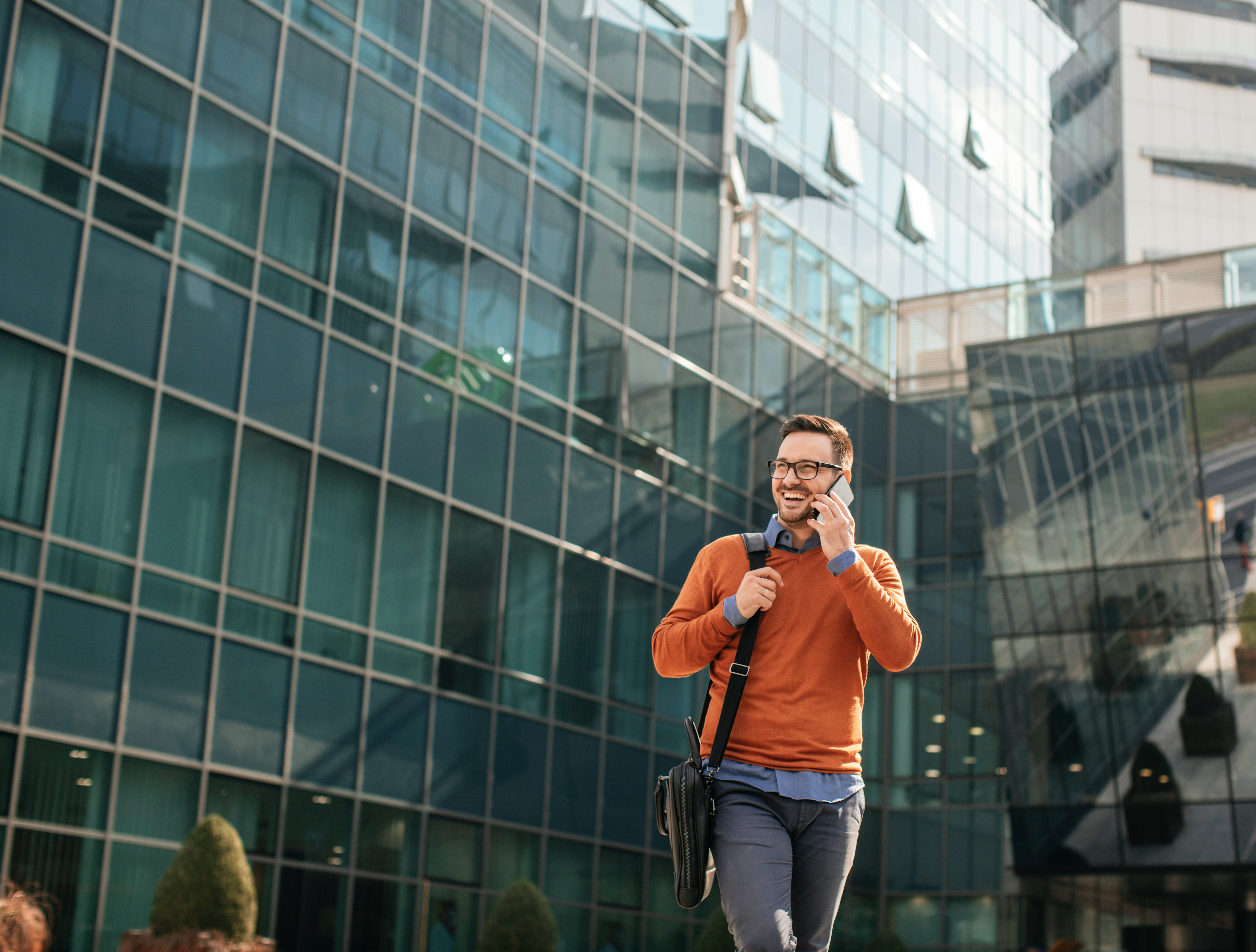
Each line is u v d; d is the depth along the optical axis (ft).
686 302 80.23
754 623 10.94
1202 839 73.41
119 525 50.29
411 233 63.87
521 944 56.29
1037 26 129.70
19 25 49.55
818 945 10.80
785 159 90.84
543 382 69.77
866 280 96.84
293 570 56.29
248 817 52.95
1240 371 73.67
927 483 95.25
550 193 71.97
